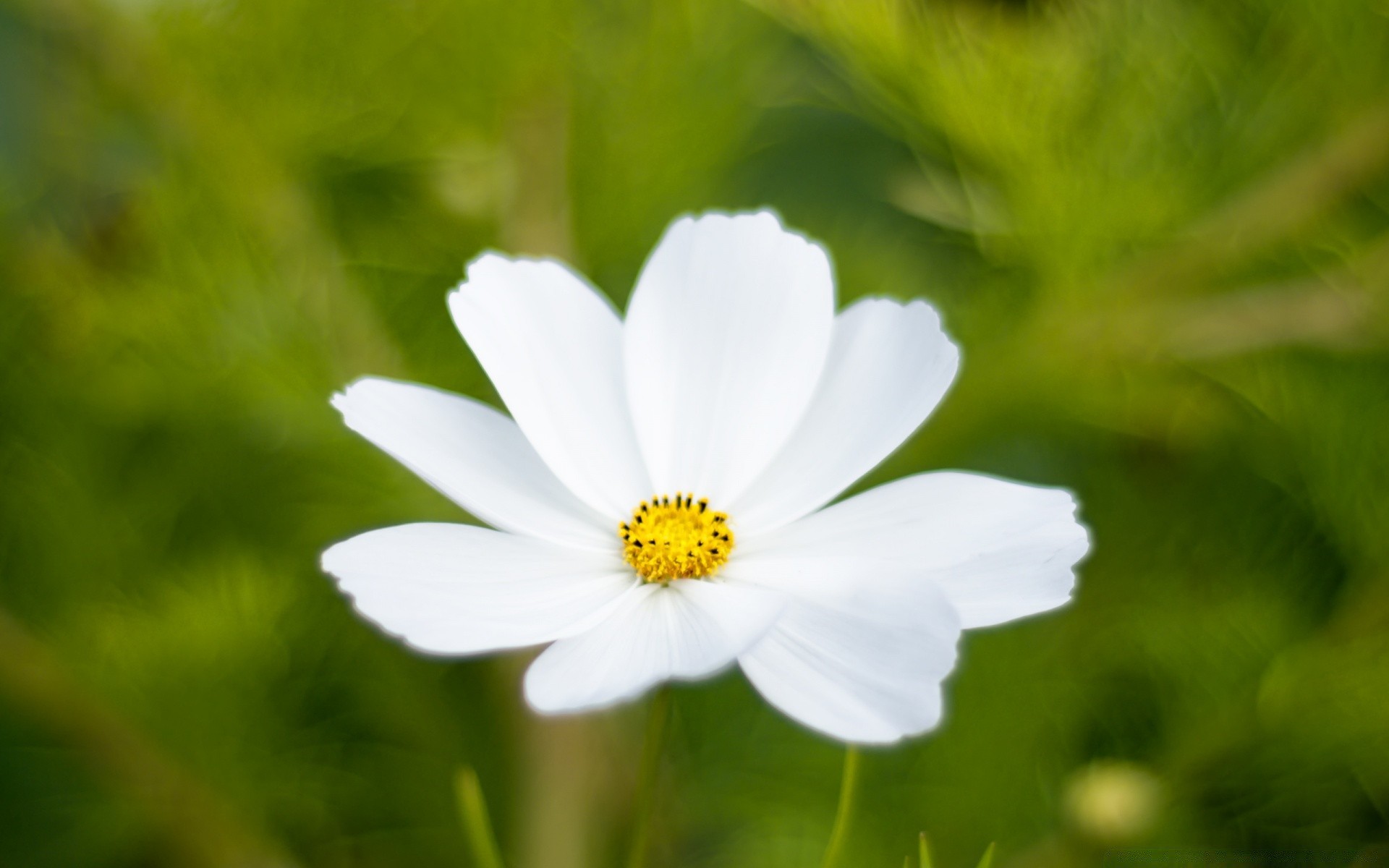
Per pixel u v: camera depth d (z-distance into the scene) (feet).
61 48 1.38
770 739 1.40
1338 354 1.38
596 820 1.36
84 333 1.37
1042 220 1.36
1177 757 1.36
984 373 1.38
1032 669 1.40
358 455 1.35
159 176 1.39
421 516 1.37
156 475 1.39
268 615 1.34
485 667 1.39
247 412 1.37
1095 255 1.37
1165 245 1.39
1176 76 1.38
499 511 1.05
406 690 1.39
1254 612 1.37
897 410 1.08
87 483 1.38
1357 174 1.35
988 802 1.38
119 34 1.37
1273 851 1.37
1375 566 1.36
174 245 1.37
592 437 1.08
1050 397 1.39
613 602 1.04
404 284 1.41
